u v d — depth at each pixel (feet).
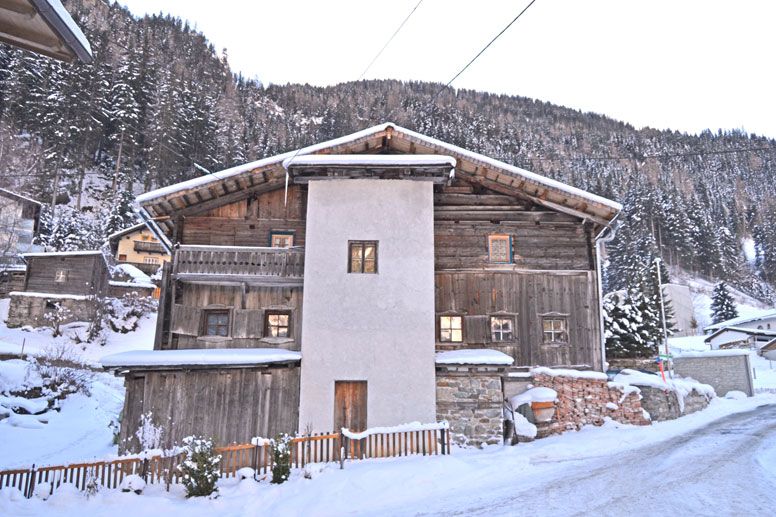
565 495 31.14
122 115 256.32
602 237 63.72
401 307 51.98
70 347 121.39
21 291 136.15
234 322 57.52
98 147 258.57
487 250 61.82
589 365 59.52
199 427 46.78
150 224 60.54
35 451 59.06
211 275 55.93
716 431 52.65
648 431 53.98
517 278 61.26
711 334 206.69
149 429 45.96
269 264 56.70
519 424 52.44
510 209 63.10
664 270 239.09
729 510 26.37
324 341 50.60
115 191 240.12
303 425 48.24
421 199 55.31
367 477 35.70
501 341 59.31
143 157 271.08
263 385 49.14
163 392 47.09
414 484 35.17
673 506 27.71
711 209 489.67
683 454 41.55
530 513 27.99
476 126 589.32
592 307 60.95
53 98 232.94
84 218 216.13
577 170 490.49
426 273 53.21
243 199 61.98
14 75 233.76
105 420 78.59
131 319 140.56
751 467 35.70
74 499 33.04
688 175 593.83
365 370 50.14
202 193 59.11
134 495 33.71
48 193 226.79
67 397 83.51
